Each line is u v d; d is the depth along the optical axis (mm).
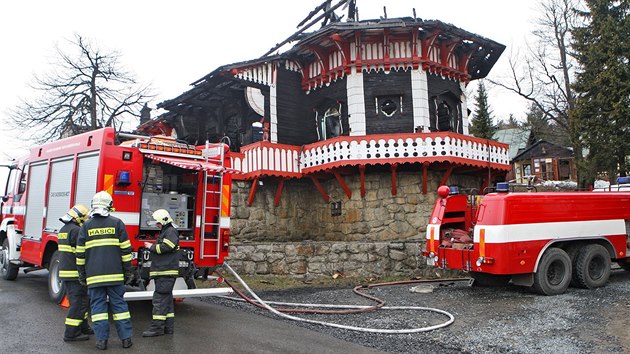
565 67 24781
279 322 7367
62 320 7023
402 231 15578
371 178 16000
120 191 7531
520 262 8805
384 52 16719
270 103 17406
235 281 12000
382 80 16766
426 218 15672
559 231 9297
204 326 6945
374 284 11719
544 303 8367
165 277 6355
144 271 7500
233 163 16031
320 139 17938
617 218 10250
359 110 16594
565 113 25250
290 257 13109
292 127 18000
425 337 6434
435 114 17125
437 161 14906
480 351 5734
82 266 5637
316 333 6648
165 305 6371
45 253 8820
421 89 16609
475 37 17156
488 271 8828
